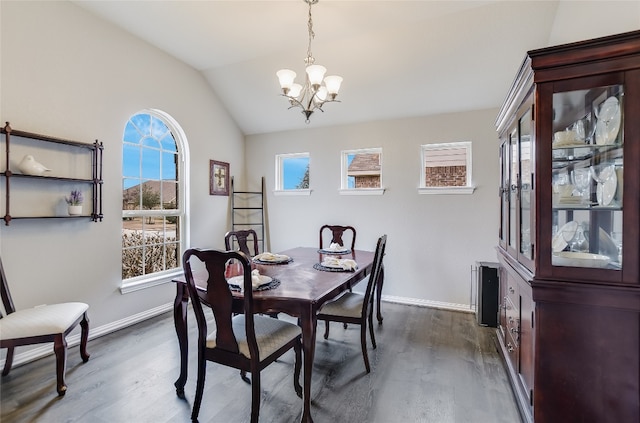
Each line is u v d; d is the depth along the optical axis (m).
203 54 3.44
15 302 2.31
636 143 1.39
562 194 1.57
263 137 4.70
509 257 2.20
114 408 1.88
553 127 1.55
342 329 3.13
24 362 2.35
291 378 2.26
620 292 1.40
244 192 4.53
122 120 3.01
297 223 4.50
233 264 2.67
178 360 2.45
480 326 3.18
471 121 3.58
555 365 1.52
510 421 1.80
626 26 1.67
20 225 2.33
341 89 3.66
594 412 1.47
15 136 2.28
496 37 2.78
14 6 2.27
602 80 1.44
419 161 3.82
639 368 1.40
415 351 2.65
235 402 1.96
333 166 4.27
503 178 2.50
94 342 2.73
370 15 2.68
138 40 3.13
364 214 4.10
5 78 2.23
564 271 1.51
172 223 3.70
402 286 3.90
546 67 1.53
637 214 1.39
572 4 2.26
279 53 3.36
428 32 2.86
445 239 3.71
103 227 2.88
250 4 2.57
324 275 2.31
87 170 2.75
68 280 2.62
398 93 3.57
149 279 3.30
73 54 2.62
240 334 1.88
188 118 3.74
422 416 1.84
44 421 1.76
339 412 1.88
